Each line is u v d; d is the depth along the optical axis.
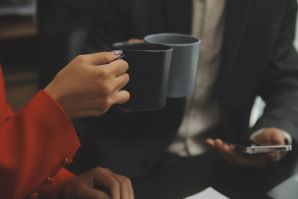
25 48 2.44
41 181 0.78
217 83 1.26
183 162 1.10
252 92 1.31
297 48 1.49
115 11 1.24
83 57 0.76
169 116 1.22
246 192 0.97
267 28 1.26
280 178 1.03
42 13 1.40
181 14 1.18
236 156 1.06
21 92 2.36
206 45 1.23
